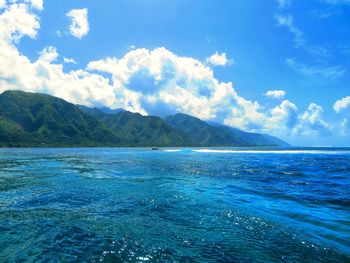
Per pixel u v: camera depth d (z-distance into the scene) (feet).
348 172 103.60
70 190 63.46
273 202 50.72
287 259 26.43
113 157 235.81
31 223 37.55
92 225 36.73
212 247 29.35
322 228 35.35
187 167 127.85
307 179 83.71
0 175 93.91
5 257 26.94
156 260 26.32
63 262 25.86
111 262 25.86
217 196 56.59
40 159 197.36
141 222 38.14
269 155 263.90
